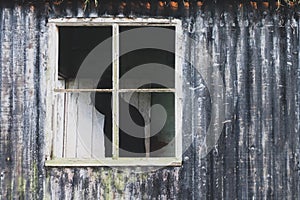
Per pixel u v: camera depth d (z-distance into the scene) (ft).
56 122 20.36
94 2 20.33
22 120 20.18
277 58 20.35
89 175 20.01
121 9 20.33
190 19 20.36
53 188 19.99
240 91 20.21
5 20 20.43
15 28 20.40
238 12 20.42
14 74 20.29
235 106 20.17
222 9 20.42
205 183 19.95
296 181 20.06
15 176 20.07
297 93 20.27
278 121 20.17
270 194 19.99
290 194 20.02
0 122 20.21
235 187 19.95
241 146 20.07
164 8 20.35
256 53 20.34
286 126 20.17
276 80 20.27
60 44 23.73
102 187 19.95
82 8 20.35
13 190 20.06
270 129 20.13
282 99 20.22
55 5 20.40
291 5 20.49
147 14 20.34
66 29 23.95
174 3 20.36
